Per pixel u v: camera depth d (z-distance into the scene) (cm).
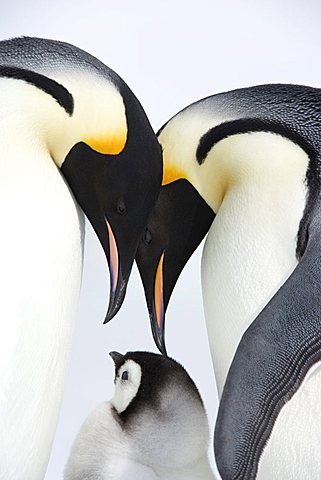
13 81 603
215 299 651
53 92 605
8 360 573
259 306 628
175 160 673
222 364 653
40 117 603
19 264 576
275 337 574
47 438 610
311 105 650
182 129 671
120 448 678
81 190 629
